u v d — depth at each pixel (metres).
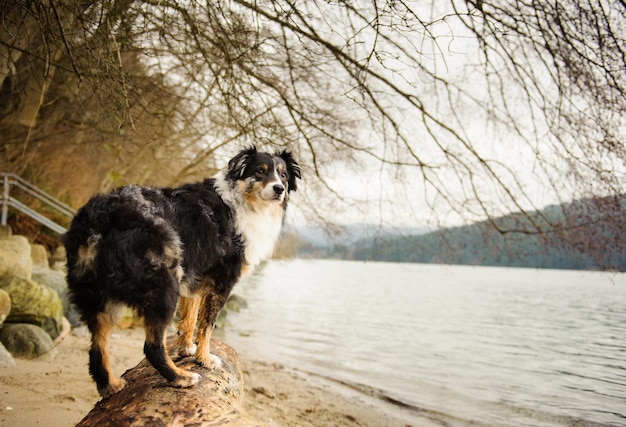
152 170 16.47
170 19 6.25
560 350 11.18
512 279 47.88
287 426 5.67
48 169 15.41
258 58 7.32
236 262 3.90
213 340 4.43
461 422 6.34
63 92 9.52
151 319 3.03
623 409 6.99
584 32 5.81
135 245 3.04
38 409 4.48
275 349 10.43
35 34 7.12
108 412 2.83
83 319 3.11
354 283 37.38
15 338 6.29
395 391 7.64
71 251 3.08
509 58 6.45
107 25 5.05
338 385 7.81
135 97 7.08
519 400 7.36
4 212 11.70
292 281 37.69
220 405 2.88
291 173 4.91
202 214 3.68
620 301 23.47
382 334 13.07
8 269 7.60
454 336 12.98
